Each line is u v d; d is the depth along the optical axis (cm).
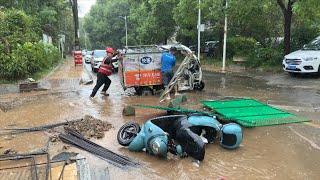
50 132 947
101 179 651
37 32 2978
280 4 2078
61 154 771
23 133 944
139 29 4450
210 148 828
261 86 1652
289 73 1909
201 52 3312
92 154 784
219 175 684
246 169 710
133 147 802
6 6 2919
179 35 3784
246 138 892
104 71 1454
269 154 786
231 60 2723
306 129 942
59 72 2405
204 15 2766
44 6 3506
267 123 892
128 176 679
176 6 3378
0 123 1053
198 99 1359
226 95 1440
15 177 651
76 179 630
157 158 770
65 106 1285
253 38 2702
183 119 822
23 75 1806
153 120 821
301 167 715
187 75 1499
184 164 737
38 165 702
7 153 789
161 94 1447
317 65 1720
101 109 1229
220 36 2897
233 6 2173
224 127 823
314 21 2177
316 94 1391
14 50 1830
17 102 1343
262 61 2281
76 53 3006
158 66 1473
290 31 2180
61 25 4719
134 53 1448
